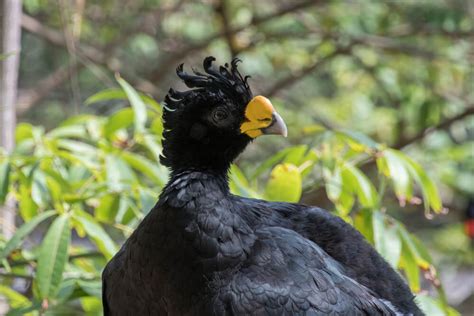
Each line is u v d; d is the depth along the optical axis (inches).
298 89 796.6
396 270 305.9
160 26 726.5
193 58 733.3
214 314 256.1
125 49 749.9
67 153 367.6
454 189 689.0
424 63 668.7
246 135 277.6
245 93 278.5
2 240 356.2
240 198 283.4
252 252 262.5
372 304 265.3
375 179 588.1
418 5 668.7
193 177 270.1
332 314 257.3
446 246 779.4
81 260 373.1
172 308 264.4
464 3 666.2
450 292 811.4
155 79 698.2
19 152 372.5
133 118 372.8
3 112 419.8
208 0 660.7
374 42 653.3
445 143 666.8
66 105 742.5
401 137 668.7
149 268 264.7
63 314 404.2
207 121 274.8
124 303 276.1
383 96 714.2
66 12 525.3
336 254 283.4
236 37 675.4
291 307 255.4
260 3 702.5
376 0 673.6
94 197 345.4
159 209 265.9
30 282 369.4
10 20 424.2
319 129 397.7
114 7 695.1
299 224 285.9
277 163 412.2
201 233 259.8
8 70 423.2
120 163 357.7
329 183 353.1
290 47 699.4
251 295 255.6
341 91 745.0
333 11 673.0
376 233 334.6
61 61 772.0
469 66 673.6
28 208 368.8
